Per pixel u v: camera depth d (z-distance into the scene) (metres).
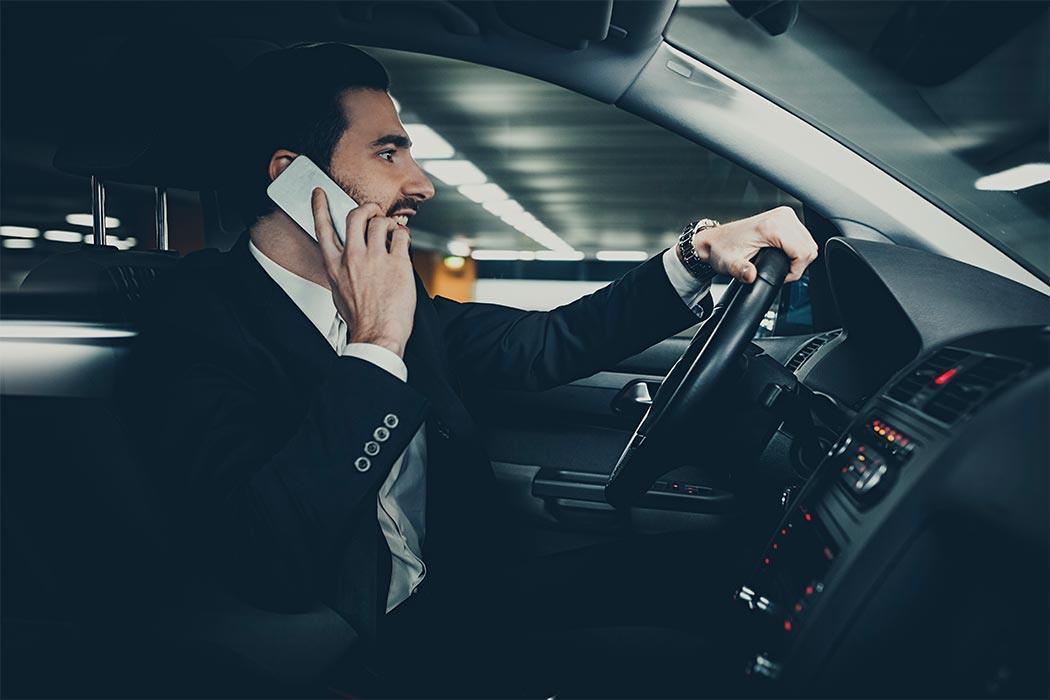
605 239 2.32
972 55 1.33
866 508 0.74
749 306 0.97
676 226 1.87
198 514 0.88
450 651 1.09
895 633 0.70
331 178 1.04
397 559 1.10
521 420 1.73
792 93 1.22
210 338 0.99
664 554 1.25
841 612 0.70
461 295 2.51
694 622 1.11
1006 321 0.94
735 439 1.06
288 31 1.14
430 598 1.16
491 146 3.94
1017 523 0.66
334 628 0.95
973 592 0.69
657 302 1.23
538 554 1.60
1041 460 0.65
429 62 2.24
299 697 0.93
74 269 1.04
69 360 0.95
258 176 1.05
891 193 1.19
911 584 0.70
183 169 1.20
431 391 1.16
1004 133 1.29
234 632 0.92
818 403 1.07
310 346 1.02
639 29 1.08
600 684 1.00
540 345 1.32
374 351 0.90
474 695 1.02
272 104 1.03
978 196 1.21
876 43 1.39
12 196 1.39
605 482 1.59
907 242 1.19
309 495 0.84
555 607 1.16
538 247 2.34
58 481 0.95
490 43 1.14
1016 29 1.31
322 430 0.86
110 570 0.95
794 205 1.41
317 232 0.94
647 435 0.97
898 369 1.25
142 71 1.15
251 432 0.94
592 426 1.72
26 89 1.14
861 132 1.23
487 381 1.36
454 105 2.80
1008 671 0.66
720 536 1.29
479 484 1.18
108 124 1.17
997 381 0.71
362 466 0.86
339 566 0.94
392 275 0.92
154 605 0.93
